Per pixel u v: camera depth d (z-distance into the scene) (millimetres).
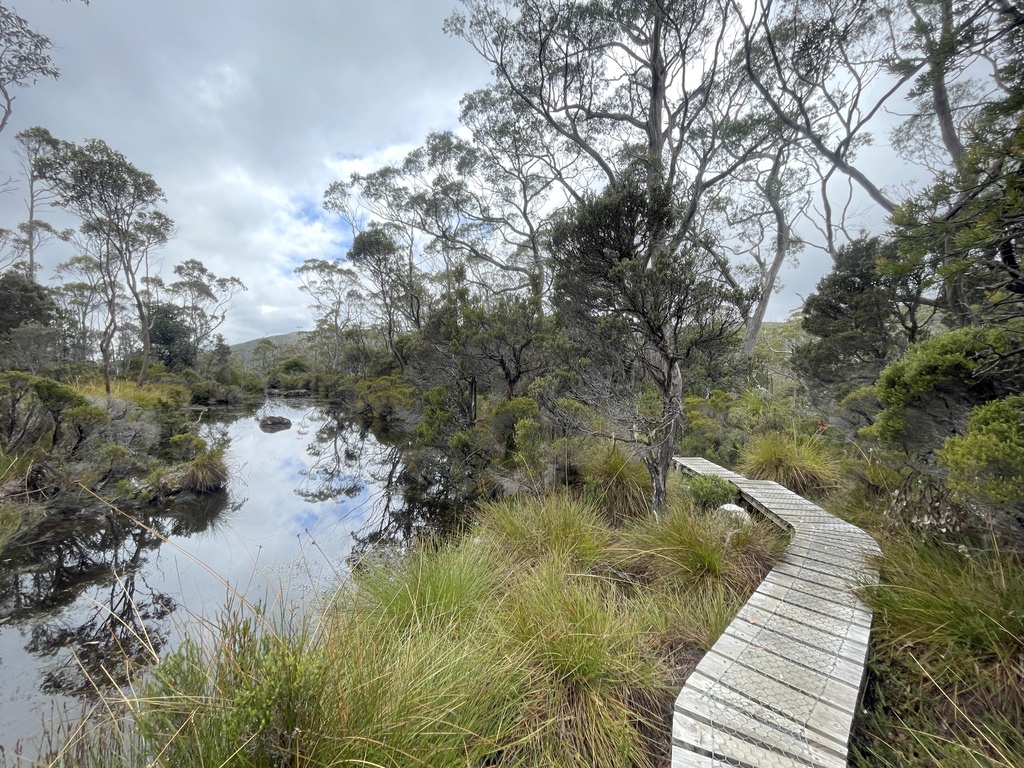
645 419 4488
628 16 9398
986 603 2123
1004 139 2080
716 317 3998
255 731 1325
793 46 8891
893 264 2512
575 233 4246
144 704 1637
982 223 2094
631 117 11031
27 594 4906
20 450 6309
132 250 15703
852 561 3232
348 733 1484
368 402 21625
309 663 1461
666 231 4230
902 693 2127
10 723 2920
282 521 7531
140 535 6680
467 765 1657
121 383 15234
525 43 10617
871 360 7578
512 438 7582
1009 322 2615
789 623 2557
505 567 3516
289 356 48312
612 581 3420
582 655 2264
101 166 12703
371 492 9312
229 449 12938
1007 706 1862
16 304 18516
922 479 3344
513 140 13758
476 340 8750
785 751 1694
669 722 2123
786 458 6008
